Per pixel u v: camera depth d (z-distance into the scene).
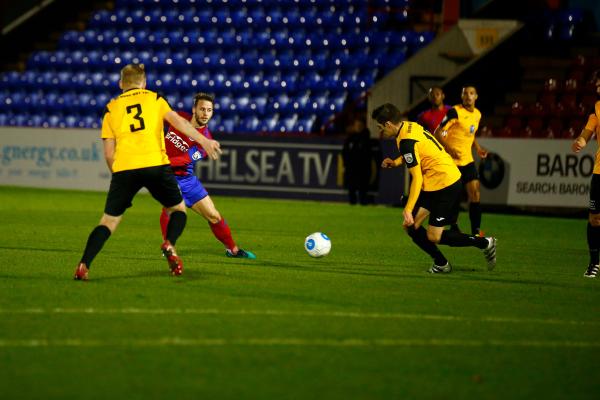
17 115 89.12
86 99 88.06
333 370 19.78
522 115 71.56
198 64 87.25
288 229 50.25
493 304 27.92
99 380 18.67
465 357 21.25
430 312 26.27
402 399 17.92
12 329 22.78
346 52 85.19
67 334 22.39
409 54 84.69
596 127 34.69
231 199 70.50
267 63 85.38
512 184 63.62
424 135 32.53
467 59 78.06
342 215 59.56
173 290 28.66
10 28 95.00
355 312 25.91
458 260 38.50
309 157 69.88
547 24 78.00
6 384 18.28
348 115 79.62
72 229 46.88
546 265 38.03
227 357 20.62
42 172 76.62
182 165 34.97
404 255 39.72
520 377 19.69
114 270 32.66
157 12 94.25
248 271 33.38
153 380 18.73
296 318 24.88
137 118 29.08
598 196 34.34
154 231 46.97
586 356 21.67
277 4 90.69
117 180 29.33
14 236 42.97
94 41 92.69
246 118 82.75
